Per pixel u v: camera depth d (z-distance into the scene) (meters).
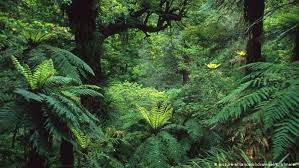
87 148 5.45
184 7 10.28
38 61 3.67
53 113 3.07
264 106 2.30
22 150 4.42
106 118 7.62
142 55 18.39
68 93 3.34
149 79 19.05
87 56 7.14
